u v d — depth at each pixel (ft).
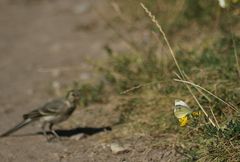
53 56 69.41
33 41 77.82
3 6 97.04
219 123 37.11
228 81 40.65
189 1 59.52
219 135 34.73
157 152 37.40
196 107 38.93
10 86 60.44
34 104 53.31
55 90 56.34
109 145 39.93
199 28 57.47
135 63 49.85
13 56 72.28
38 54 71.51
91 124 44.70
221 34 51.39
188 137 37.45
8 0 99.30
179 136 38.04
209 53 45.62
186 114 34.24
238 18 51.42
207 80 41.04
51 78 60.95
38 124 46.73
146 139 39.50
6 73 65.46
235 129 34.45
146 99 43.86
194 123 36.42
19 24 86.84
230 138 34.42
